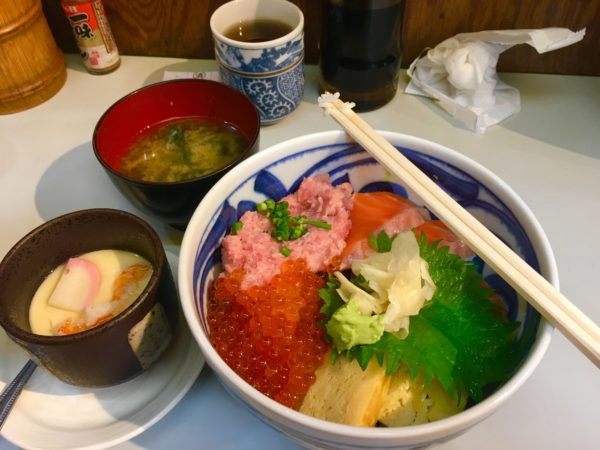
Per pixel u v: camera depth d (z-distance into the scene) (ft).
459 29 1.29
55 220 0.84
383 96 1.25
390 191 0.94
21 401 0.81
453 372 0.72
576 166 1.15
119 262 0.90
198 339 0.63
